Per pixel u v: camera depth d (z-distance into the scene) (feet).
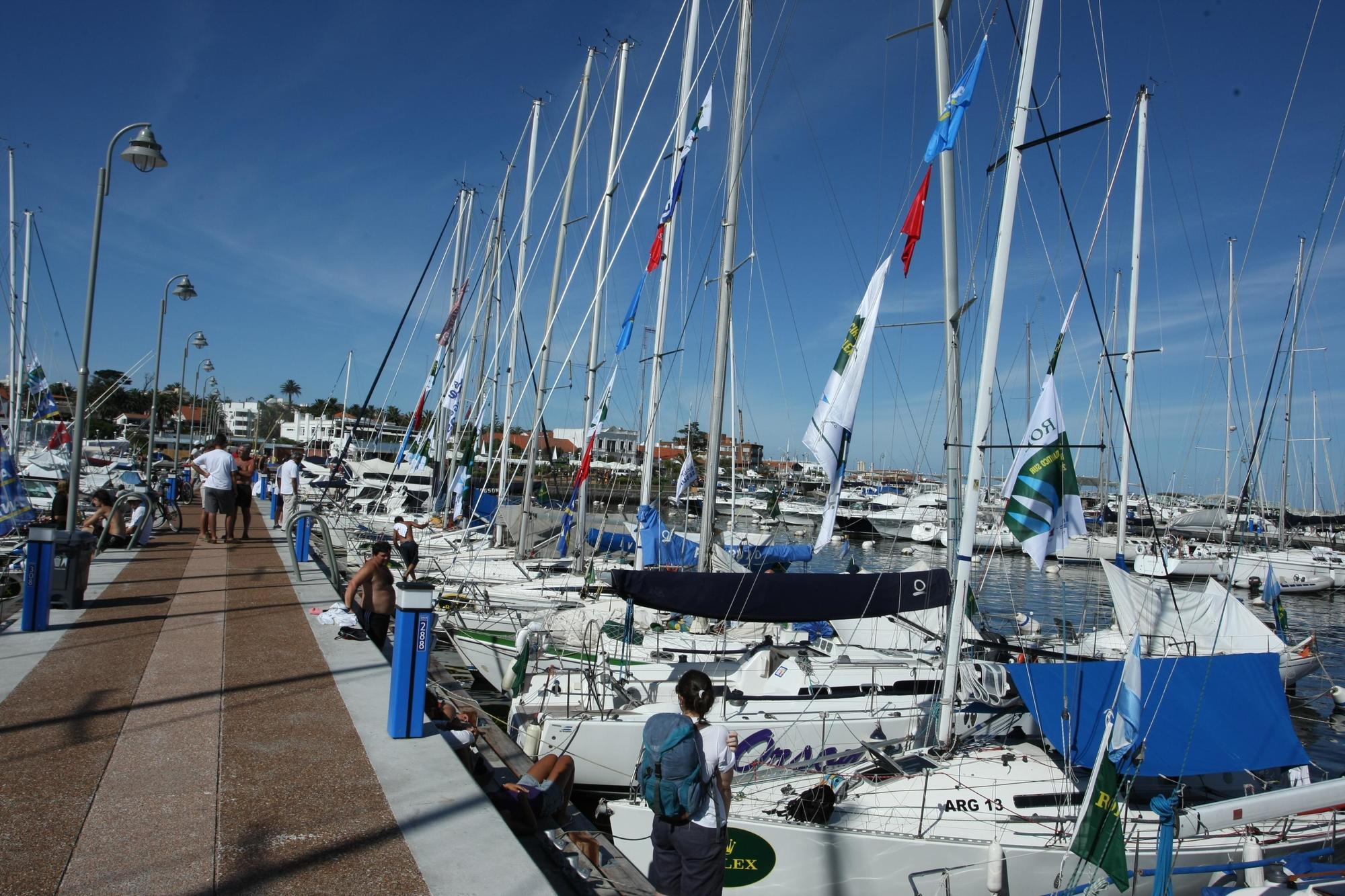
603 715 33.45
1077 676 28.68
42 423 105.91
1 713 19.58
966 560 28.60
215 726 19.56
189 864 13.09
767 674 37.45
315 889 12.62
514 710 35.29
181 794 15.71
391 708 19.58
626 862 19.10
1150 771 26.55
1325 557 114.73
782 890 24.91
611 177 68.80
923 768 28.66
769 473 234.38
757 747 32.76
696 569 43.47
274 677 23.79
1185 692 28.50
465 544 73.72
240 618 31.17
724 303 44.01
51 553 28.12
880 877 24.59
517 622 46.11
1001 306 27.37
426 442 105.09
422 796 16.31
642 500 53.93
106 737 18.40
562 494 95.91
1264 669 29.22
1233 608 44.24
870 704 35.47
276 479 80.84
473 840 14.62
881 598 33.45
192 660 25.04
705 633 44.11
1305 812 24.13
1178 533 134.21
